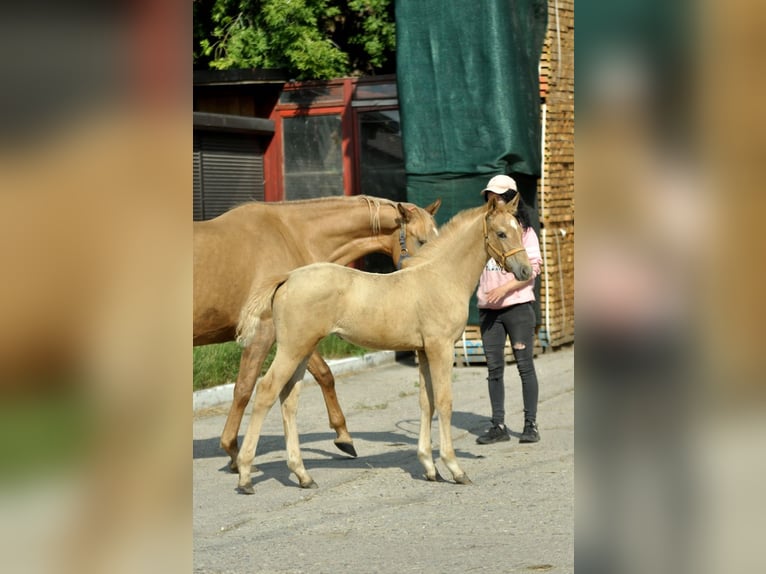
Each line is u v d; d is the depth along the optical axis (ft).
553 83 71.92
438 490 36.37
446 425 37.14
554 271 73.67
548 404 54.54
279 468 40.93
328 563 27.43
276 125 80.64
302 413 53.93
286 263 39.86
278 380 35.96
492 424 45.47
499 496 35.06
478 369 68.23
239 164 79.00
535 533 29.89
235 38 88.33
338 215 41.55
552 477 37.58
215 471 40.27
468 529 30.81
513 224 36.55
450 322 36.76
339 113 78.64
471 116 66.28
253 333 35.68
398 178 76.84
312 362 41.29
